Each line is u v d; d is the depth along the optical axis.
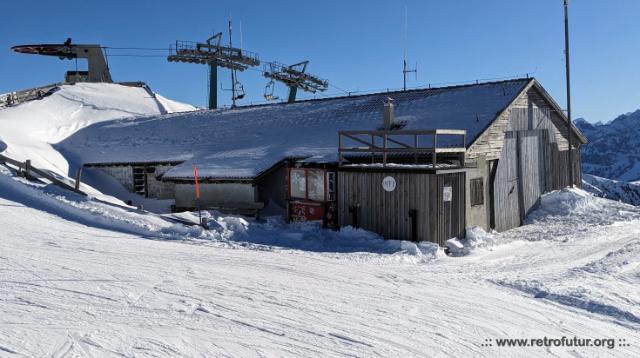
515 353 7.14
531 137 23.48
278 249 14.56
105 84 48.88
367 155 19.41
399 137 20.47
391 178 16.47
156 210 24.16
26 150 26.45
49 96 43.09
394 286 10.48
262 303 8.94
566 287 10.62
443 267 12.98
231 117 30.11
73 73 52.06
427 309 8.95
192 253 13.30
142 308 8.46
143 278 10.42
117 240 14.88
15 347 6.68
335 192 18.02
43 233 15.23
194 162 23.72
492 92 22.39
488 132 19.69
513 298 9.91
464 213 17.14
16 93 45.19
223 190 21.45
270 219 19.50
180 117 33.19
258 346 7.01
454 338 7.60
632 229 19.28
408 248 14.89
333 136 22.52
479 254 15.16
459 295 9.96
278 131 25.52
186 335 7.31
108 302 8.75
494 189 20.08
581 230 19.42
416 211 15.95
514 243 16.98
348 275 11.31
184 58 41.84
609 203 24.92
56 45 50.12
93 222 17.64
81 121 38.59
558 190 25.34
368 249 15.29
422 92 25.17
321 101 28.59
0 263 11.40
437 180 15.66
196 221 18.00
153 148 28.31
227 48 42.53
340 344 7.19
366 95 27.30
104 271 10.94
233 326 7.75
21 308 8.30
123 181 27.39
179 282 10.19
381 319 8.31
